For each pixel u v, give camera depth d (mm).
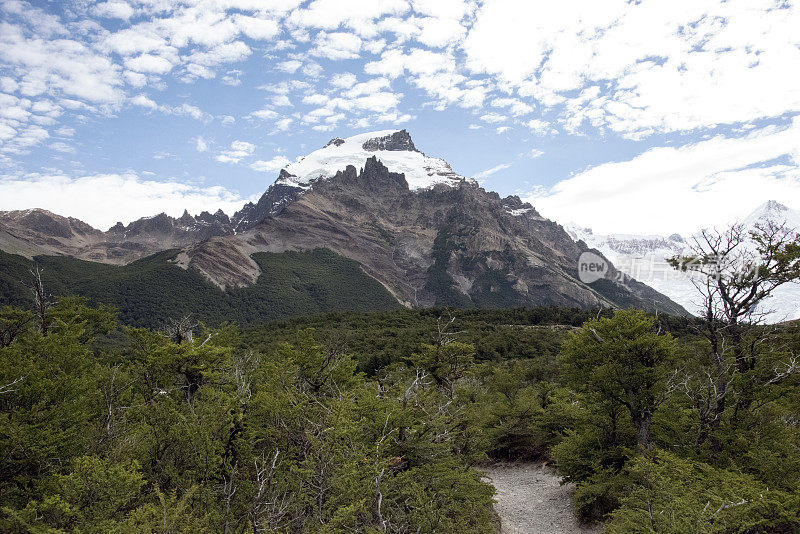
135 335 37156
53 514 14188
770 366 23312
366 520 14039
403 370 49250
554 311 111875
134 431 20359
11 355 23406
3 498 16406
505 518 26766
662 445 24891
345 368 37562
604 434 26438
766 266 21641
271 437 19500
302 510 14891
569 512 27016
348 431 17047
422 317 115000
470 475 20891
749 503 14719
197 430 18812
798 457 19000
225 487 16312
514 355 75750
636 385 24328
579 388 28250
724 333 23344
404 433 20500
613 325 26156
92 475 15156
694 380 25688
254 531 13422
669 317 59875
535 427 36969
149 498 16531
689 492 15367
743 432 21125
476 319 110125
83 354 31172
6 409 19953
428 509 15914
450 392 33312
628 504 18234
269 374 31953
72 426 19875
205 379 29484
